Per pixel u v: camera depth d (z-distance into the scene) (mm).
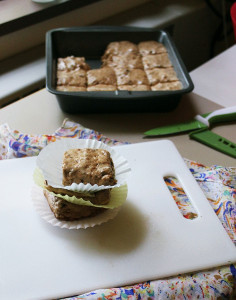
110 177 333
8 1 751
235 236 366
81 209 340
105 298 297
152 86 584
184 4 951
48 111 553
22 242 335
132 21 879
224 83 643
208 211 381
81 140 387
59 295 298
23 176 402
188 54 1030
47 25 785
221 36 1058
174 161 439
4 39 718
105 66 635
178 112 568
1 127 483
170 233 354
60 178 348
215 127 540
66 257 325
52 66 565
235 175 436
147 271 320
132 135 520
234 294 334
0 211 361
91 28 663
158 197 390
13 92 654
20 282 304
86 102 528
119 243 341
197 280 322
